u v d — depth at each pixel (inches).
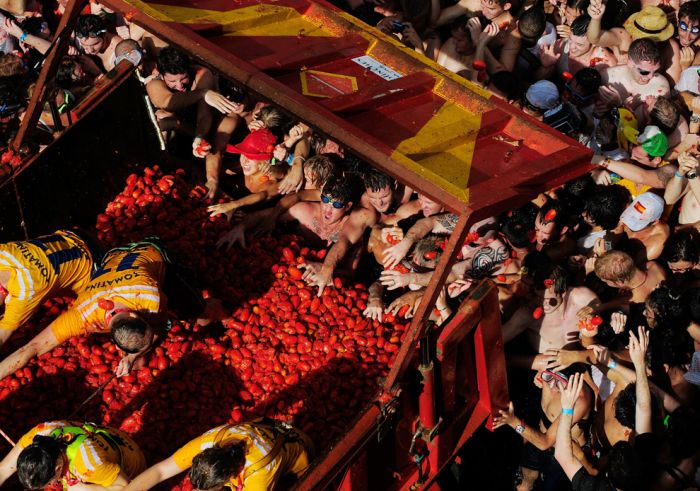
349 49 270.7
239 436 226.1
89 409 262.5
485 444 310.2
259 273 304.7
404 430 243.0
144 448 255.0
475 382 256.4
